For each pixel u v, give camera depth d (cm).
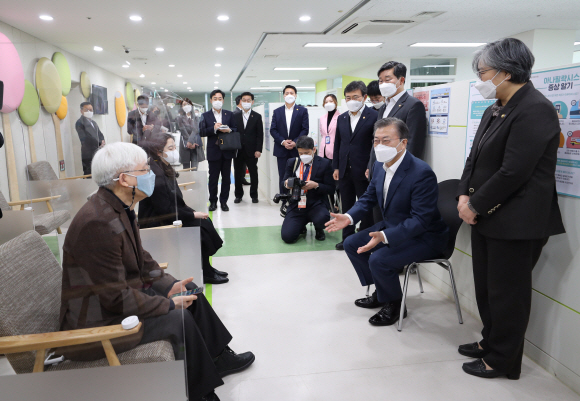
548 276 181
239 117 529
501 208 162
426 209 209
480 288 188
